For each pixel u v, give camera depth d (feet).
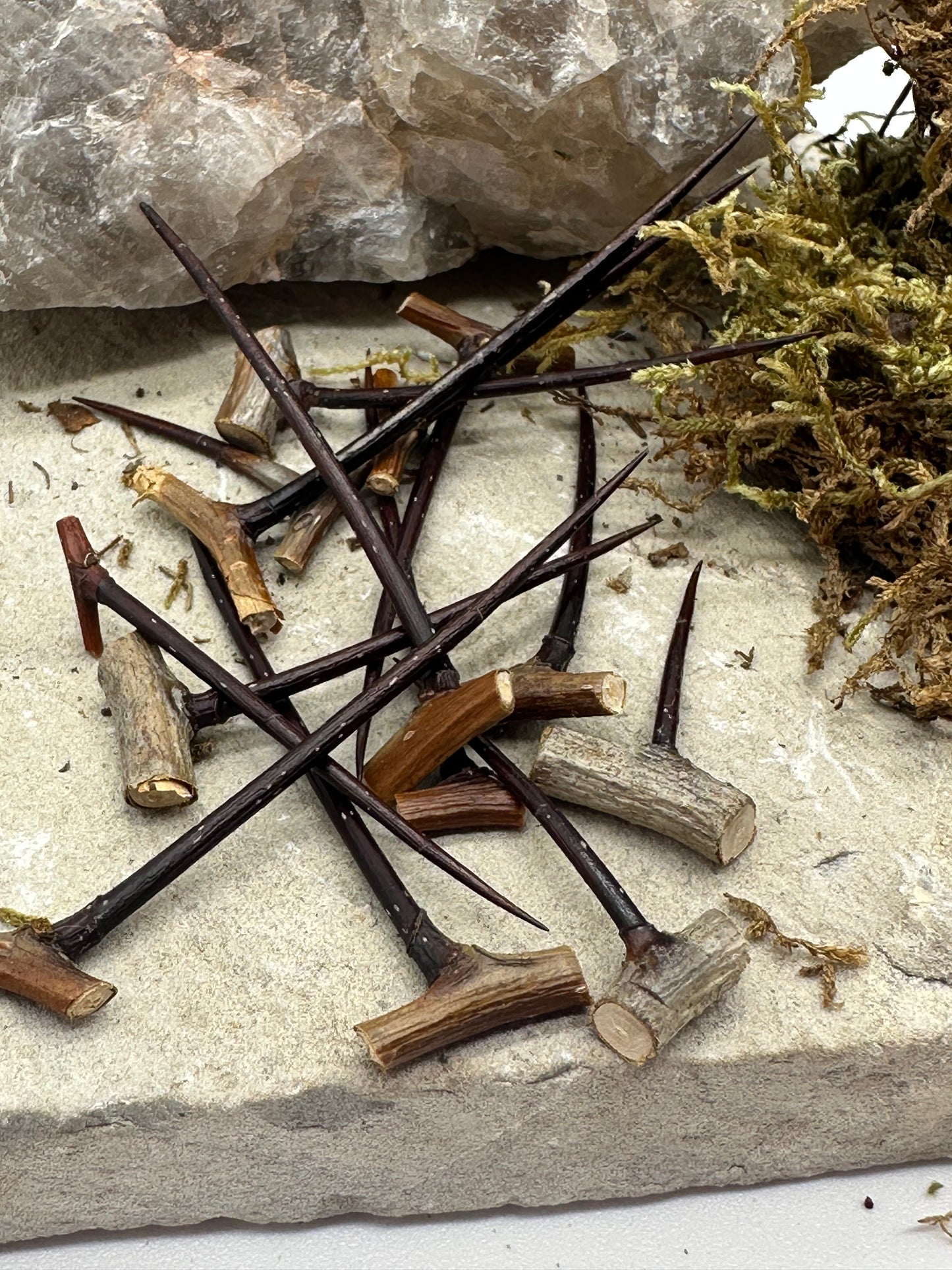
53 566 0.98
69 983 0.83
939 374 0.93
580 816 0.91
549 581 0.97
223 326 1.08
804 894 0.89
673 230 0.96
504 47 0.99
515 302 1.11
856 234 1.03
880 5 1.03
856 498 0.97
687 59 1.00
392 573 0.92
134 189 1.00
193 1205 0.88
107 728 0.93
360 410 1.05
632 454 1.04
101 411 1.04
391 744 0.90
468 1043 0.85
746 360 1.00
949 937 0.88
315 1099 0.84
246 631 0.95
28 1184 0.86
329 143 1.03
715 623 0.98
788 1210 0.90
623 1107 0.86
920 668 0.94
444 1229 0.90
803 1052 0.85
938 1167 0.92
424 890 0.88
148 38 0.98
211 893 0.88
